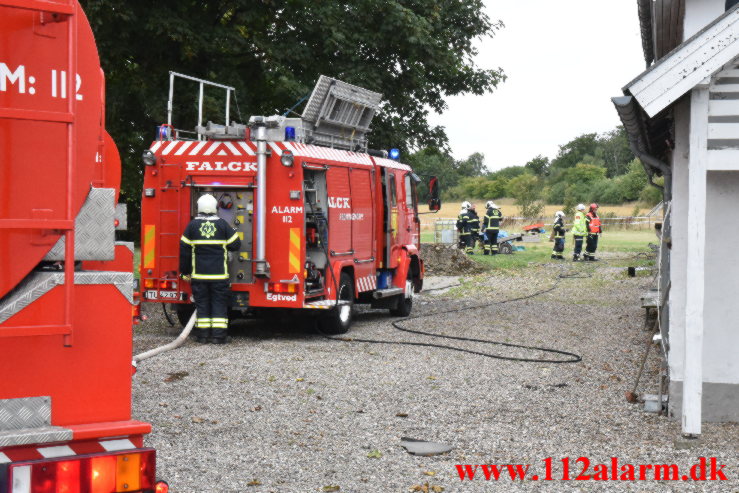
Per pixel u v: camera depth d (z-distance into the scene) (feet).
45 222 10.25
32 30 10.24
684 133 25.04
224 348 36.50
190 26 57.93
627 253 115.44
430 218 228.63
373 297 45.37
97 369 10.93
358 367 32.99
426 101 72.69
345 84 42.42
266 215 38.17
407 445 22.36
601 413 26.30
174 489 18.37
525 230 147.13
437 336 41.78
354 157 43.80
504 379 31.50
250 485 18.85
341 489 18.80
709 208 25.23
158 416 24.56
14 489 10.28
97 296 10.93
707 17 27.63
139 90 58.59
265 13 62.03
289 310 39.68
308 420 24.77
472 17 70.23
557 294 65.31
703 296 23.22
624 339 42.32
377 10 62.69
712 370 25.23
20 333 10.19
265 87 67.51
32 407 10.54
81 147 11.07
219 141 38.73
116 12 53.52
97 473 10.69
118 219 18.56
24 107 10.22
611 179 342.44
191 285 37.99
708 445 22.61
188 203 39.14
